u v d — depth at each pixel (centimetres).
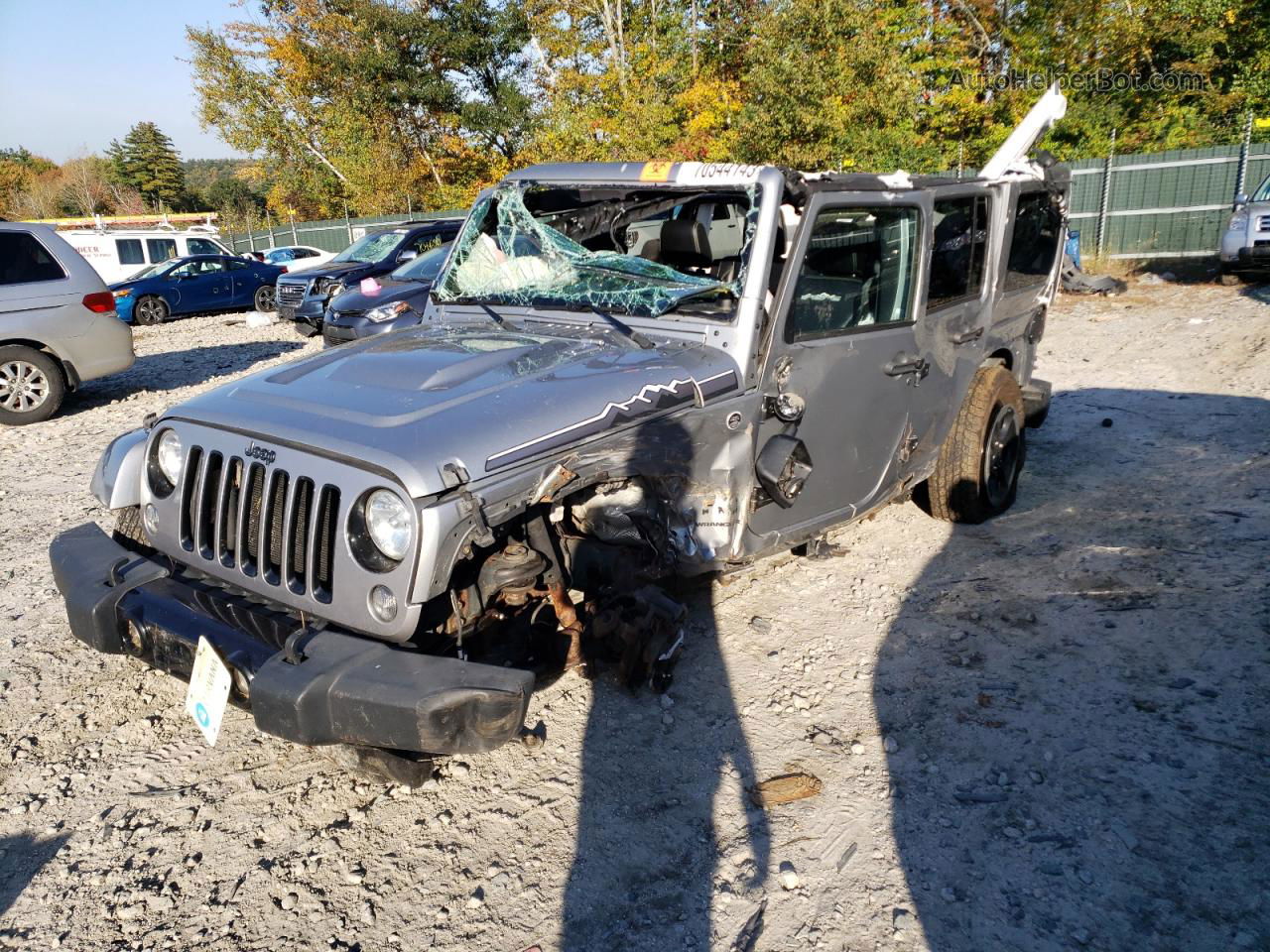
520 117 3259
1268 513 494
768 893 261
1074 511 529
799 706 349
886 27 2259
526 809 300
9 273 916
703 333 347
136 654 310
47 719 365
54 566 332
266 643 276
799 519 392
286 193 4359
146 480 330
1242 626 381
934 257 438
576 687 365
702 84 2462
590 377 309
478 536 263
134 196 7488
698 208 405
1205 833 273
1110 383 842
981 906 252
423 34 3200
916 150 2102
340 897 266
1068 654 376
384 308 1004
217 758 337
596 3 2980
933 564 470
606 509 335
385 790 313
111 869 281
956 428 494
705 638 402
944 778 306
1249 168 1544
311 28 3494
